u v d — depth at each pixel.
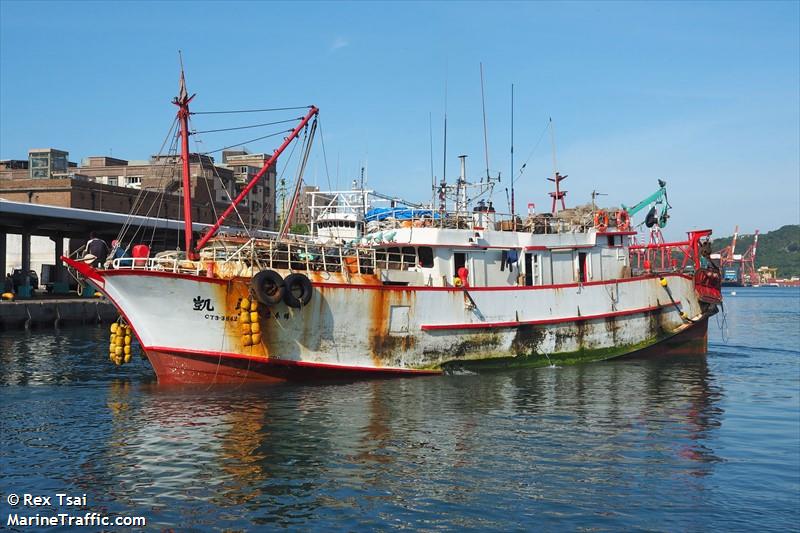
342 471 13.98
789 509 12.48
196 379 20.84
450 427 17.28
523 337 25.69
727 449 16.02
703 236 31.28
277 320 21.05
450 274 24.89
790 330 52.19
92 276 20.06
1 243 48.53
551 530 11.51
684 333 30.70
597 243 28.56
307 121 24.69
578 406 19.95
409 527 11.52
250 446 15.41
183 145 22.72
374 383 22.17
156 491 12.84
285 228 25.03
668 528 11.66
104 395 20.14
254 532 11.30
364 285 22.27
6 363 26.89
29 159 75.19
